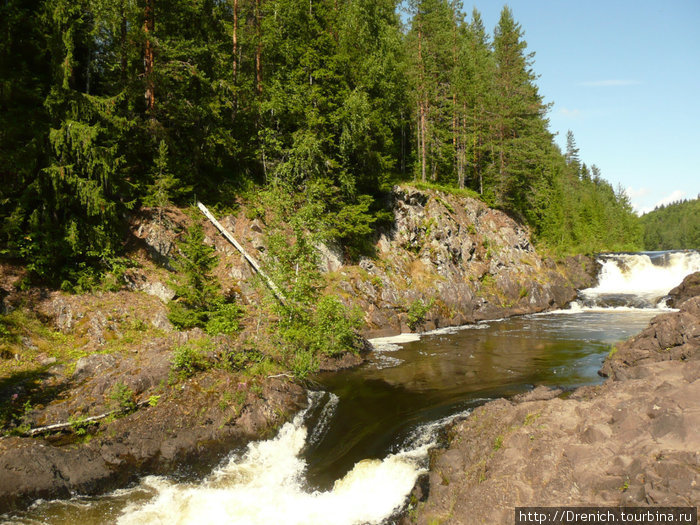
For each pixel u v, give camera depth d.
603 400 8.49
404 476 9.14
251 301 20.45
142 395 11.60
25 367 12.66
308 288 18.28
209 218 22.36
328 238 25.70
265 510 8.54
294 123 28.41
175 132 22.81
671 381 8.77
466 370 16.59
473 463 8.36
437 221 34.09
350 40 30.28
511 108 44.69
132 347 14.59
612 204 89.06
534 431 8.00
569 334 23.64
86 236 16.41
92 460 9.44
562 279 39.25
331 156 29.00
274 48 29.31
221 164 25.25
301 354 15.84
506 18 48.91
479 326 27.80
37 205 15.80
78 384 12.10
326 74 27.69
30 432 9.89
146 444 10.20
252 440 11.16
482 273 35.12
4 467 8.45
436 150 41.38
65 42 15.02
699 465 5.84
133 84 19.73
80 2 16.20
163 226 20.02
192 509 8.52
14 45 15.59
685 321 13.13
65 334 14.45
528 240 42.09
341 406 13.26
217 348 14.28
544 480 6.71
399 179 38.12
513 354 19.06
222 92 24.17
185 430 10.80
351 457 10.38
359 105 27.50
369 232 27.72
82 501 8.62
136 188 19.16
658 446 6.54
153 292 17.62
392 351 20.23
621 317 29.94
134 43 20.19
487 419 9.83
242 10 28.81
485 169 43.78
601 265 44.34
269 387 13.07
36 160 14.92
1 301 13.90
